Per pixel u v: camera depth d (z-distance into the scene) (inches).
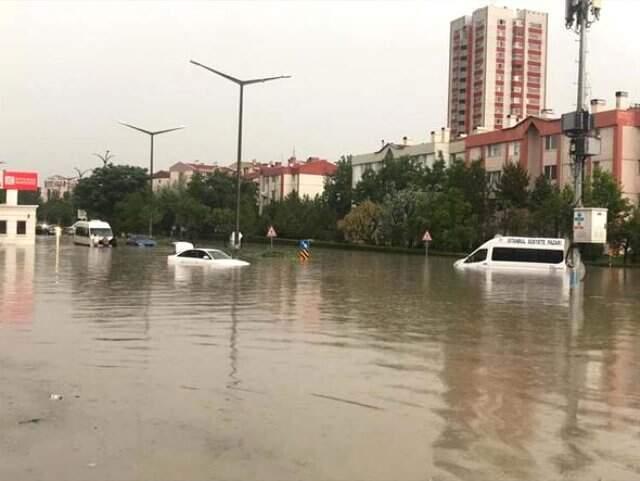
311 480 219.6
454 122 5600.4
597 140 1084.5
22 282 952.9
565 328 598.9
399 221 2810.0
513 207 2411.4
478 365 420.5
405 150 3624.5
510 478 225.3
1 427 271.0
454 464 237.6
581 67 1085.8
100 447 248.1
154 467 228.5
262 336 512.1
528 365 423.8
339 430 275.6
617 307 786.8
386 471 229.3
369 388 351.9
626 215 2038.6
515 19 5295.3
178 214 3631.9
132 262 1505.9
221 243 3235.7
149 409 301.0
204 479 218.5
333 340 502.6
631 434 279.1
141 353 434.0
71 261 1518.2
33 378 359.3
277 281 1063.6
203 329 540.7
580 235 1069.1
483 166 2746.1
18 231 2541.8
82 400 314.7
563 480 224.7
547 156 2596.0
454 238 2488.9
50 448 246.2
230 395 329.4
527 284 1147.9
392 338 519.5
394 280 1175.6
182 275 1144.8
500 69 5285.4
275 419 289.1
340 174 3737.7
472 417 300.4
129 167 4288.9
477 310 728.3
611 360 445.1
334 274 1284.4
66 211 4980.3
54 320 577.9
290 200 3732.8
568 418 302.0
